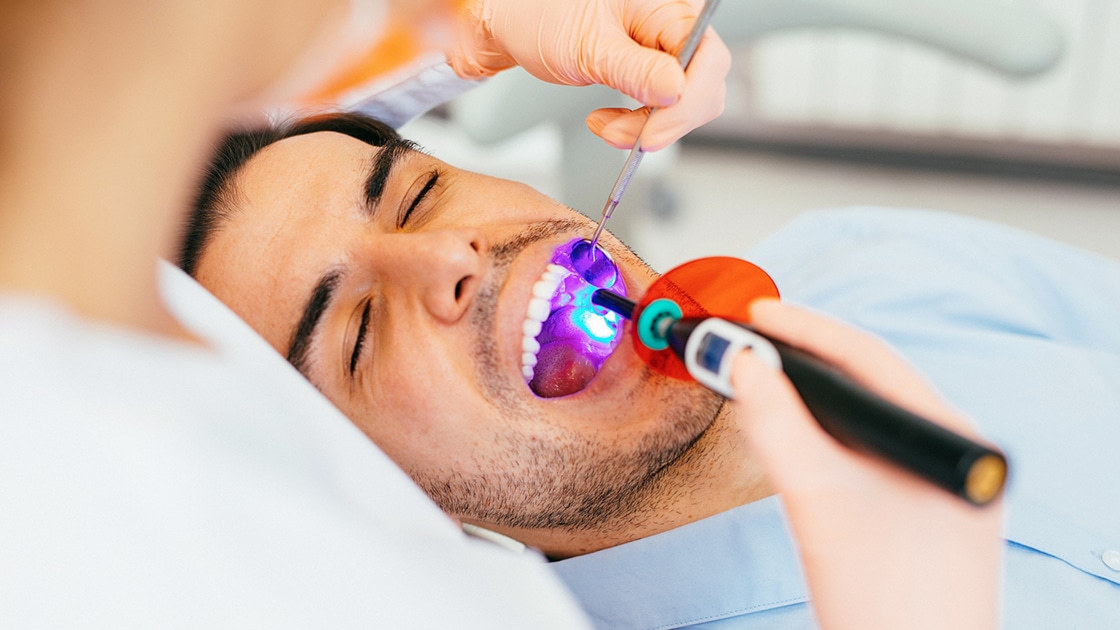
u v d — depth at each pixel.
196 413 0.44
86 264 0.40
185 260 1.09
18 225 0.39
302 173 1.13
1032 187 2.73
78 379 0.42
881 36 1.81
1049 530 1.10
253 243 1.10
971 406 1.29
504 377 1.10
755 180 2.95
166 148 0.39
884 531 0.66
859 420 0.59
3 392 0.40
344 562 0.44
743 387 0.65
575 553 1.29
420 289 1.06
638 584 1.19
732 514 1.16
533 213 1.19
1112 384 1.28
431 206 1.21
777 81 2.96
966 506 0.61
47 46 0.36
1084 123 2.66
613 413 1.12
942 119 2.82
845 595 0.67
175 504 0.41
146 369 0.44
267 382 0.52
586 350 1.18
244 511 0.42
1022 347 1.33
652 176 2.74
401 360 1.07
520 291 1.12
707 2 0.99
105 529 0.40
